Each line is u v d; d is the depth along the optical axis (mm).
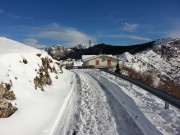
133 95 15453
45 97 13164
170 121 9609
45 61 19703
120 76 24438
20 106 10016
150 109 11516
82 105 12383
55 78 20734
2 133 7527
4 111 8805
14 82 11195
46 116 10125
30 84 12945
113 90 17328
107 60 71875
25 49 17469
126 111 11016
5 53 12930
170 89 28172
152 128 8641
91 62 71875
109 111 11039
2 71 10867
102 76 29766
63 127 8883
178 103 9797
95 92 16469
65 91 17250
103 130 8453
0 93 9375
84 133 8180
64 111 11242
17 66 12945
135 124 9070
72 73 35219
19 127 8328
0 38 20766
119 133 8117
